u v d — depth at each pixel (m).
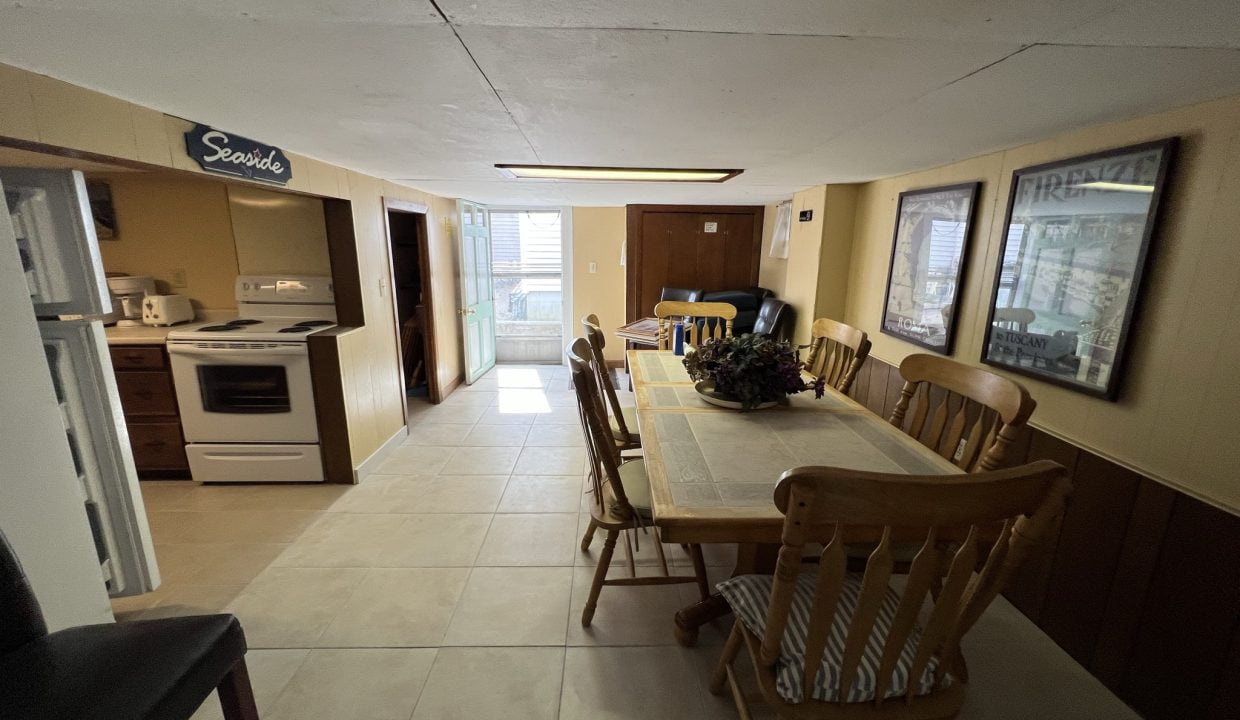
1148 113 1.49
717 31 1.00
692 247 5.30
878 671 1.09
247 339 2.81
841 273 3.45
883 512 0.90
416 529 2.54
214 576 2.18
